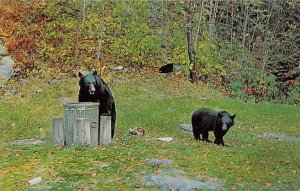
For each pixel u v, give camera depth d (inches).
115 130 578.6
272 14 1206.3
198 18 1073.5
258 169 384.5
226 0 1208.8
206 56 1005.8
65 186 331.3
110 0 1083.9
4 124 609.3
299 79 1122.0
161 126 620.1
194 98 850.8
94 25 1023.0
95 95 483.8
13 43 901.2
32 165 393.7
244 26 1125.1
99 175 358.0
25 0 1055.6
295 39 1198.3
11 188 335.9
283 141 546.3
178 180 339.0
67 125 465.1
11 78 814.5
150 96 826.2
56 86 811.4
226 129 490.0
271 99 1008.2
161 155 423.2
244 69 1071.6
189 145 482.0
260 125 674.2
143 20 1035.9
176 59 980.6
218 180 346.3
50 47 921.5
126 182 339.0
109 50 990.4
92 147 453.1
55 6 1055.6
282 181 348.5
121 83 876.0
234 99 905.5
